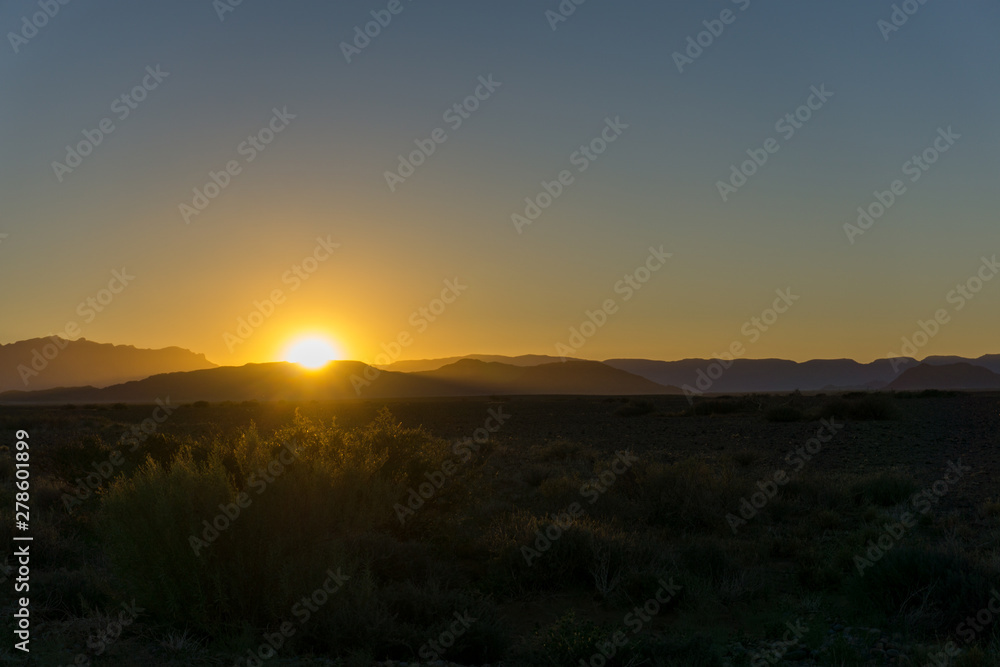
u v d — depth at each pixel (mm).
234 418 55375
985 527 13070
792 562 11578
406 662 7160
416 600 8258
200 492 8117
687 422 46094
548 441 32875
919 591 8500
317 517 8508
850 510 15289
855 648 7465
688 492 14438
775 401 61875
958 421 40438
